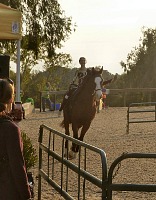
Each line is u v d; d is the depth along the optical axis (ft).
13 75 150.82
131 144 52.60
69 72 161.48
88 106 41.68
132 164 39.32
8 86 14.53
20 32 38.68
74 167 21.34
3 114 14.44
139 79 182.09
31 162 29.86
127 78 185.16
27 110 93.40
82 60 43.91
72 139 21.49
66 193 22.49
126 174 35.09
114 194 29.32
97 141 55.26
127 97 114.21
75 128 41.83
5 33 38.06
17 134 14.11
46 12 95.71
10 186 14.14
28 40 96.73
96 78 41.57
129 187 16.84
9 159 13.96
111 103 114.93
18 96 44.73
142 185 16.81
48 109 108.27
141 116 86.69
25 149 29.66
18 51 43.80
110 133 63.26
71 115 42.39
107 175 17.04
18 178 13.84
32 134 60.75
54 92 102.83
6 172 14.16
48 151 25.88
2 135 14.08
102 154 17.24
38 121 78.48
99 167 37.63
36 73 162.50
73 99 42.09
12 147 13.94
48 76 161.58
